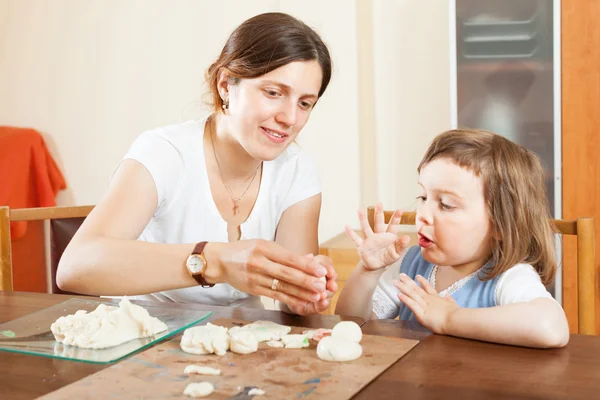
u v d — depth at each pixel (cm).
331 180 367
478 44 301
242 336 93
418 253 142
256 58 126
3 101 410
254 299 158
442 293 128
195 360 90
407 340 97
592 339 98
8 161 366
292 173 159
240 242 113
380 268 128
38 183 377
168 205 149
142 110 389
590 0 282
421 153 363
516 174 121
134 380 83
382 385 81
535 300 100
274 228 160
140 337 101
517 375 84
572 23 285
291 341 95
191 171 148
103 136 397
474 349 94
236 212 155
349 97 358
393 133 366
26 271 284
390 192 370
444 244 122
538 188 127
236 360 89
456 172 120
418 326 106
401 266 143
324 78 135
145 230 153
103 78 393
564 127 290
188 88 380
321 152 367
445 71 355
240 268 110
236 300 155
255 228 156
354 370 85
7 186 364
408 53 359
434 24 354
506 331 95
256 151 133
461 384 81
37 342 100
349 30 354
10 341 101
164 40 381
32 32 402
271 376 83
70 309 119
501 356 91
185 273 115
